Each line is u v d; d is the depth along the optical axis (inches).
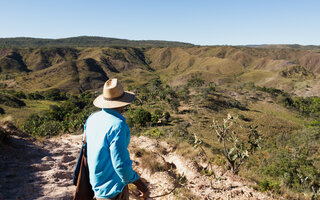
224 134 214.2
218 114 3299.7
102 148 60.7
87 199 66.5
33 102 5964.6
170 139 359.9
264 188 202.2
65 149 269.1
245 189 198.5
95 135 63.2
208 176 221.6
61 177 174.2
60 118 3526.1
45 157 215.2
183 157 264.7
